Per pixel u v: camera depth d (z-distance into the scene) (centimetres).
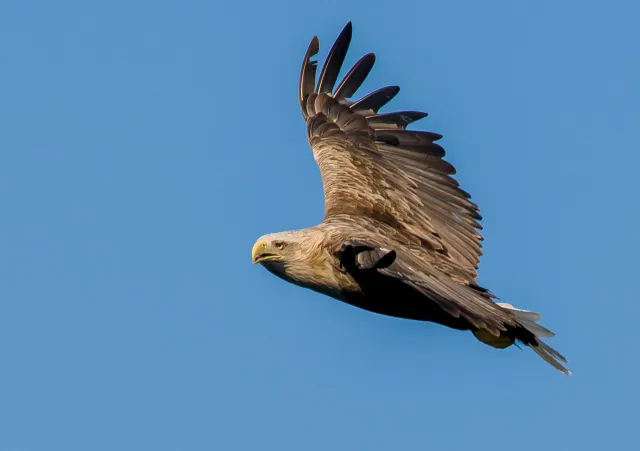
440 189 1644
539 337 1538
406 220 1619
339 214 1616
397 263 1412
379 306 1540
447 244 1614
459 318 1547
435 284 1405
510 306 1545
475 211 1628
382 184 1655
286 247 1523
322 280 1525
